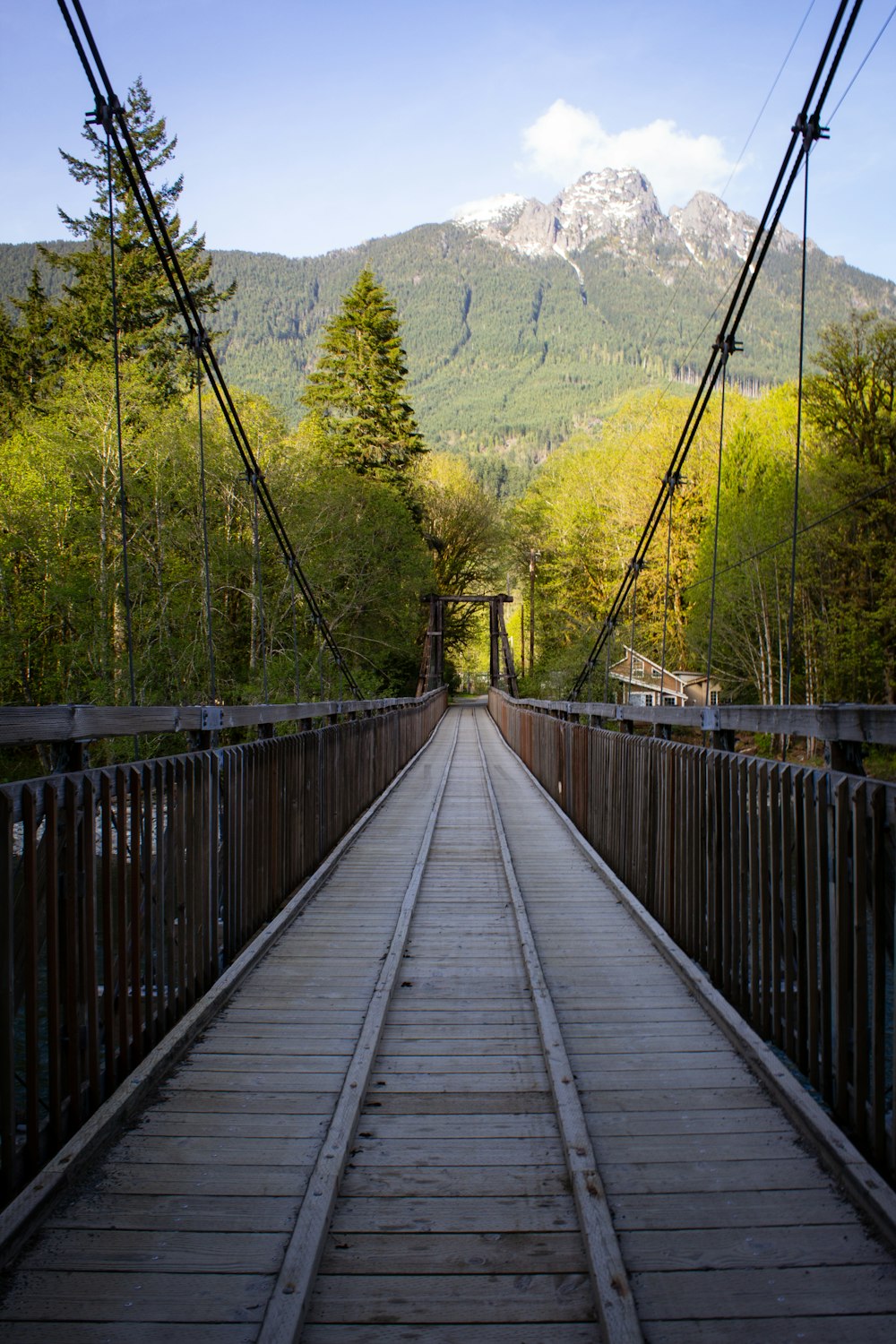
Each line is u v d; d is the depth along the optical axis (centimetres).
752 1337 176
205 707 375
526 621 4522
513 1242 206
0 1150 206
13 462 1675
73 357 2155
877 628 1811
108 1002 265
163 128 2234
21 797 216
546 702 1190
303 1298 181
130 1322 179
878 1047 232
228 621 2159
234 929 411
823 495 1852
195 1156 241
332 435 3362
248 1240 205
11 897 207
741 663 2255
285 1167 236
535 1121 266
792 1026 295
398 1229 210
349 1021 344
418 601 3312
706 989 362
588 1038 330
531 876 627
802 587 1922
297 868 567
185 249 2198
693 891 418
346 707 813
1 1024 205
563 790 952
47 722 231
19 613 1645
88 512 1666
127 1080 271
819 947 270
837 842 252
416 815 930
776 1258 199
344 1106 265
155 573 1720
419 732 1853
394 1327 180
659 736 521
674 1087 287
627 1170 235
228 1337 176
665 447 2827
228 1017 346
